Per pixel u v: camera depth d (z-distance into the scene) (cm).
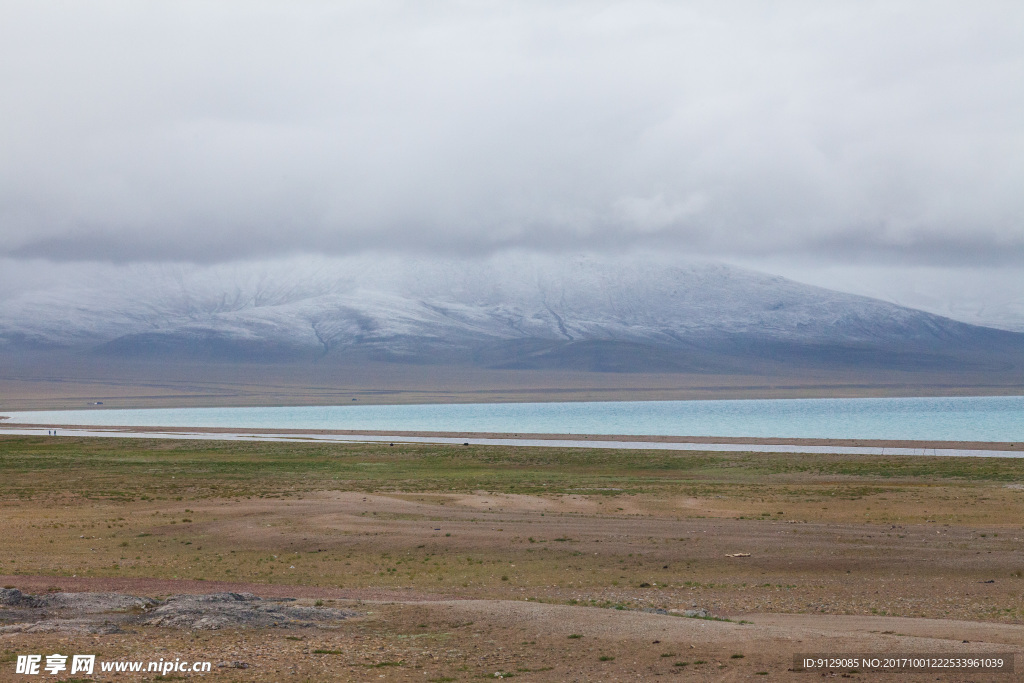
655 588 3947
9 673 2356
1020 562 4259
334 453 12550
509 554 4791
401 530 5484
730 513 6288
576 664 2419
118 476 9462
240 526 5719
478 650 2598
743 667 2303
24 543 5247
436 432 18300
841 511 6297
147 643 2697
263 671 2392
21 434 17350
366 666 2442
